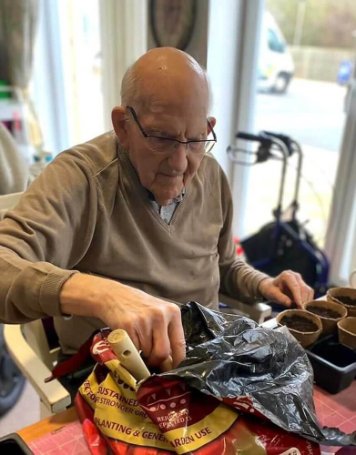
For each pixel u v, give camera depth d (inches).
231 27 79.7
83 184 34.9
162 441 21.3
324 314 34.5
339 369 28.8
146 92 31.8
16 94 102.9
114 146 37.3
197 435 20.8
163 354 24.3
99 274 37.7
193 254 41.2
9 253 29.9
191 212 41.1
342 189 79.7
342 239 82.3
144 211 37.4
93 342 25.8
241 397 22.1
